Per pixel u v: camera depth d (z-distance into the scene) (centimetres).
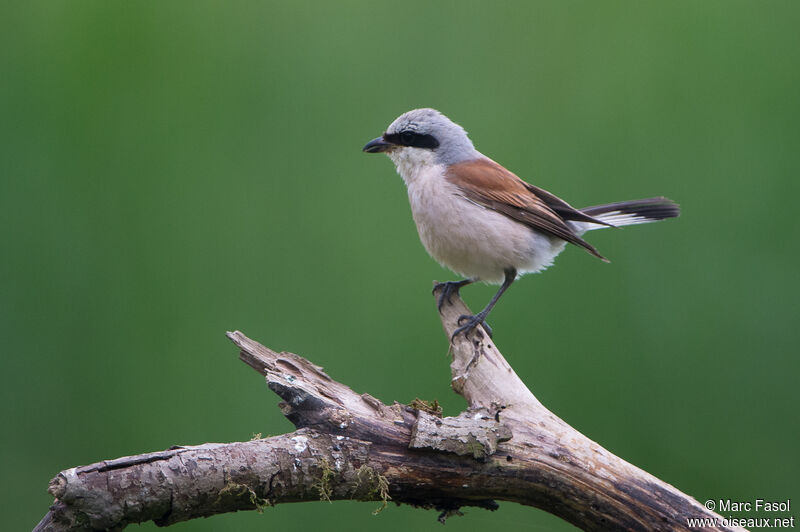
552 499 602
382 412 588
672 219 1094
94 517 500
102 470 504
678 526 584
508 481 593
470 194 898
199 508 532
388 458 571
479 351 707
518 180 939
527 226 912
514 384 674
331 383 608
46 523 498
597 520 600
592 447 605
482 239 892
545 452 596
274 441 556
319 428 567
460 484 587
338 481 561
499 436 588
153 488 511
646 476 598
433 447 570
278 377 579
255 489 541
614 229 1088
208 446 541
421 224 931
